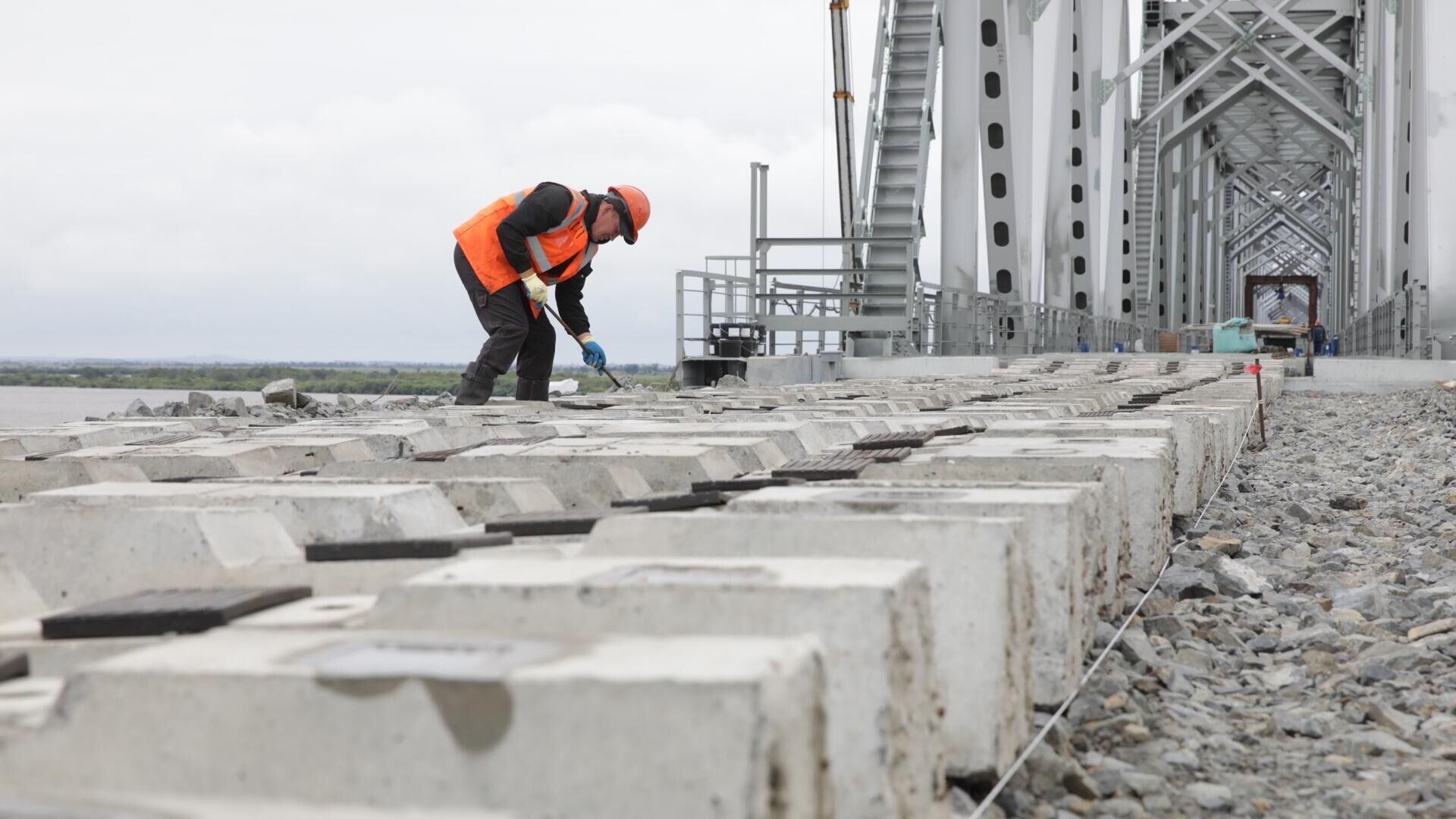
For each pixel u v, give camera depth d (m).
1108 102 48.91
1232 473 12.13
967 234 30.73
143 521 3.99
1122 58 53.50
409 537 4.59
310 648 2.26
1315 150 82.19
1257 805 3.62
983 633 3.25
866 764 2.50
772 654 2.11
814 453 8.17
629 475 6.23
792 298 29.27
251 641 2.32
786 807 1.96
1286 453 14.94
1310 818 3.55
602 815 1.94
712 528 3.53
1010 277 34.19
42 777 2.12
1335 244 89.19
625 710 1.95
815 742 2.13
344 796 2.03
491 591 2.67
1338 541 8.38
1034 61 39.97
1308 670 5.11
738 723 1.92
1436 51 30.86
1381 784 3.81
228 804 2.00
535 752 1.98
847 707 2.51
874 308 30.88
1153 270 58.97
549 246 13.60
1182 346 54.38
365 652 2.21
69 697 2.13
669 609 2.59
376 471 6.45
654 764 1.93
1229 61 55.81
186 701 2.10
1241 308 134.38
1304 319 153.12
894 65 31.62
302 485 5.16
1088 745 4.00
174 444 7.71
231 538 3.98
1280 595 6.63
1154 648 5.21
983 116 33.69
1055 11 41.16
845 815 2.50
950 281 30.95
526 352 14.80
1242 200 113.88
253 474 6.99
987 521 3.34
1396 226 37.16
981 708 3.25
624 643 2.21
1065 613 3.85
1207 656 5.18
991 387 17.94
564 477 6.19
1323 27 54.94
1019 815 3.36
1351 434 17.39
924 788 2.69
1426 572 7.29
